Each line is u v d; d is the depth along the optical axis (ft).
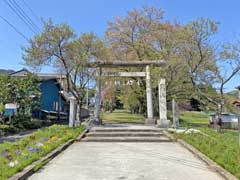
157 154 37.09
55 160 32.65
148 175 25.82
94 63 71.46
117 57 93.20
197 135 49.39
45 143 40.27
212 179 24.66
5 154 31.09
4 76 79.36
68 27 66.85
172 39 85.97
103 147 43.29
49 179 24.23
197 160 33.09
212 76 73.15
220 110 71.10
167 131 56.44
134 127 63.82
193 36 71.31
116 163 31.17
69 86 69.51
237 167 26.13
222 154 32.14
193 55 72.59
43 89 106.63
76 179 24.30
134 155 36.29
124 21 94.17
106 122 84.17
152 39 92.22
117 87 100.12
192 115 151.64
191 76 74.23
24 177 24.03
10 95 78.33
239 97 47.91
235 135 55.01
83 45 68.95
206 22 70.74
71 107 62.80
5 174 22.91
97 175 25.72
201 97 78.89
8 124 72.74
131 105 115.34
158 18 97.09
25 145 38.60
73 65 68.33
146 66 76.79
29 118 81.51
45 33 66.28
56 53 67.21
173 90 85.15
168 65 76.38
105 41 92.89
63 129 57.21
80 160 32.78
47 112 105.19
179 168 28.86
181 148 42.42
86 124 68.39
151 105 76.33
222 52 79.82
